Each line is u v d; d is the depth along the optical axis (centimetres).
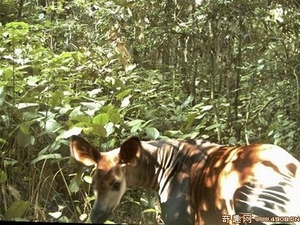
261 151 419
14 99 591
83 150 451
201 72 741
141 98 681
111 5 786
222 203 420
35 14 955
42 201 561
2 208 546
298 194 394
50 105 602
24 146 546
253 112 676
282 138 608
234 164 423
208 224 433
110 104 626
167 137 580
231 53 704
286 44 693
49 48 825
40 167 590
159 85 751
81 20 878
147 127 574
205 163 448
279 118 646
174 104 690
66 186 555
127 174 456
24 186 582
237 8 654
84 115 581
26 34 755
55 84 643
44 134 577
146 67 803
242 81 725
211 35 685
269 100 666
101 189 433
